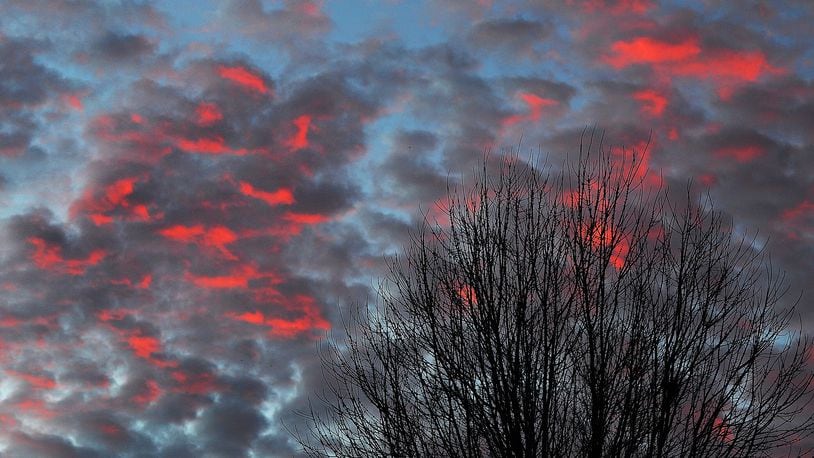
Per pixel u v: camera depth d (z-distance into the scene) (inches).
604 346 495.8
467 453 486.9
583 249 522.0
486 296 515.8
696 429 479.8
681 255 525.3
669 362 490.6
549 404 485.7
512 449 478.0
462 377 501.4
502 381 492.7
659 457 470.9
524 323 504.1
